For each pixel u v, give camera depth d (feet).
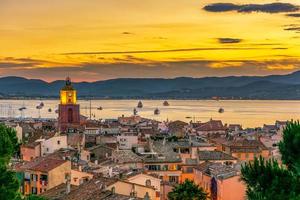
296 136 156.15
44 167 521.65
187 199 400.67
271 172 155.74
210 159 625.00
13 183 205.26
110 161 604.49
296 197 145.89
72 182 505.25
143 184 453.58
